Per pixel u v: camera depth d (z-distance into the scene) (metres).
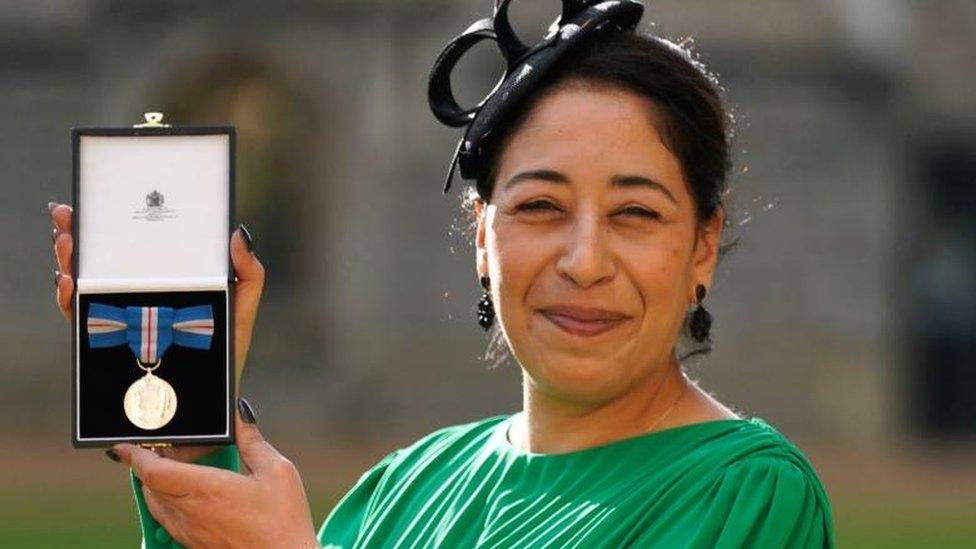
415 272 31.22
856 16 31.02
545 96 4.75
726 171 4.89
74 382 4.68
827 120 31.08
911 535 20.66
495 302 4.85
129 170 4.75
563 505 4.73
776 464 4.58
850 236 30.98
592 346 4.72
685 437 4.77
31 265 31.06
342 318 31.12
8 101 31.34
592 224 4.66
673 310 4.78
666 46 4.81
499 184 4.81
